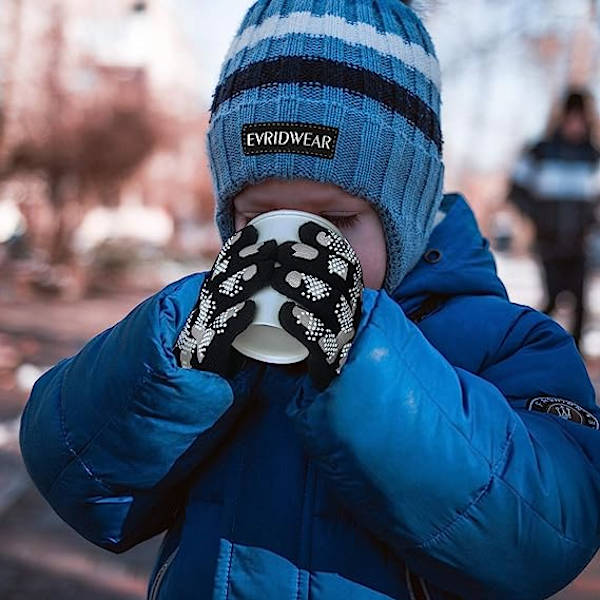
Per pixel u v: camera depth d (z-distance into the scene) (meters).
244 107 1.79
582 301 8.12
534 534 1.54
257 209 1.82
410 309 1.89
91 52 19.00
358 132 1.76
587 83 13.30
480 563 1.54
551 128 7.99
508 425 1.55
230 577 1.65
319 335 1.42
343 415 1.45
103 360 1.63
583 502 1.60
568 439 1.66
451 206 2.05
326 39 1.81
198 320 1.49
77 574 3.78
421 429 1.47
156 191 27.66
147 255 21.16
